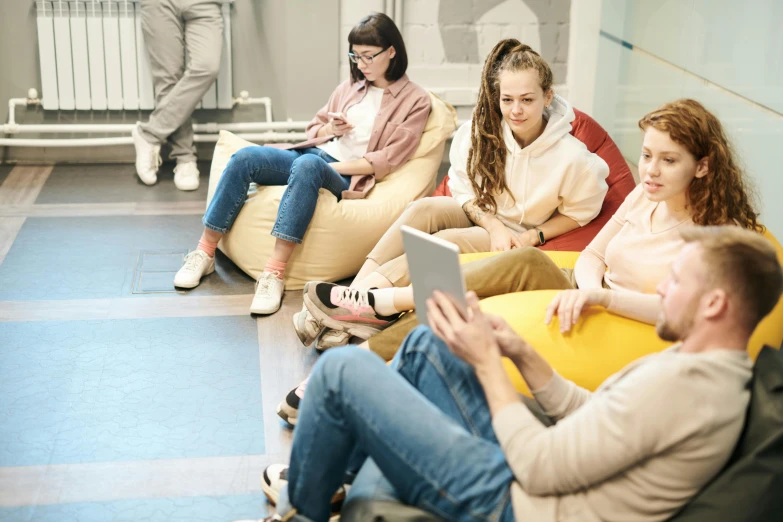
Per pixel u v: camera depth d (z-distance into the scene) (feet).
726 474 4.25
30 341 8.84
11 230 11.73
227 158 11.25
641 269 6.63
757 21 9.61
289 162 10.46
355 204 10.21
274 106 14.82
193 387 8.10
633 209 6.83
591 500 4.40
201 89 13.61
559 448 4.32
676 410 4.11
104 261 10.89
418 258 4.87
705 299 4.19
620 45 13.80
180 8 13.24
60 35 13.78
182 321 9.41
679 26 11.69
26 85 14.26
